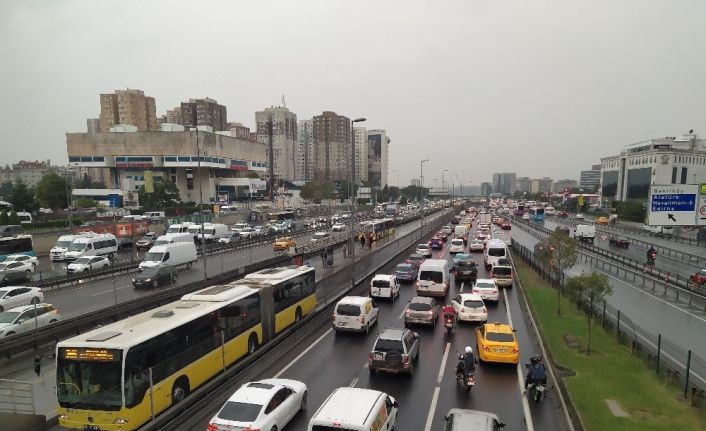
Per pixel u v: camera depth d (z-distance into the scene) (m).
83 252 46.44
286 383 14.66
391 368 17.42
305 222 98.88
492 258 44.94
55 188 85.00
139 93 159.88
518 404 15.44
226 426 11.90
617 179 140.62
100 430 12.95
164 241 48.00
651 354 19.66
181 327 15.62
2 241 44.50
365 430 10.49
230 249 58.09
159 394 14.30
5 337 19.61
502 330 19.77
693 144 126.81
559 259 30.25
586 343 22.00
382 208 156.62
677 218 32.28
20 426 12.76
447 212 149.62
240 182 147.25
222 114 178.88
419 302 25.23
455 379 17.64
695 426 13.88
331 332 23.97
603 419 14.27
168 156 124.75
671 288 35.75
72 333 22.95
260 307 21.48
